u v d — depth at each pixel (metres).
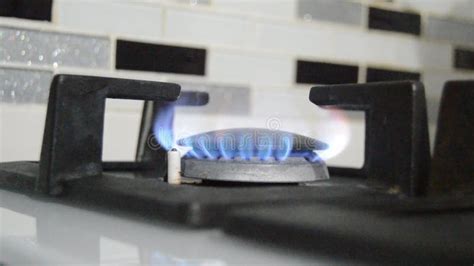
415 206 0.41
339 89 0.49
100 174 0.48
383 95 0.46
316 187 0.46
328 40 0.73
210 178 0.47
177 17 0.66
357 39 0.75
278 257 0.37
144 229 0.41
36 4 0.60
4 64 0.59
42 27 0.60
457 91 0.63
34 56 0.60
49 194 0.46
